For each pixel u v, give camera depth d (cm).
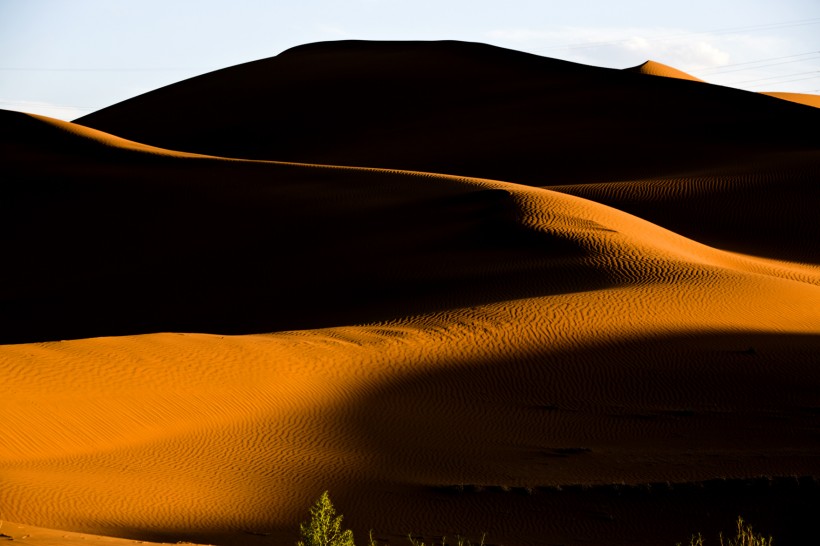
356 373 4741
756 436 3881
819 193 10556
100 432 3641
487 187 9856
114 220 10325
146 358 4406
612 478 3406
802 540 2714
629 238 7862
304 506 3195
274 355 4775
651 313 5812
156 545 2134
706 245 9569
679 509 3011
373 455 3781
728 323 5728
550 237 7800
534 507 3142
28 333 7881
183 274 8762
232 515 3067
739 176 11256
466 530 2978
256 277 8394
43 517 2805
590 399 4503
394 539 2889
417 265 7812
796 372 4750
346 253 8488
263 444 3803
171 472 3416
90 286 8794
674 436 3962
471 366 4925
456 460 3738
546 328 5503
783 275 8094
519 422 4216
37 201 11038
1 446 3347
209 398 4131
